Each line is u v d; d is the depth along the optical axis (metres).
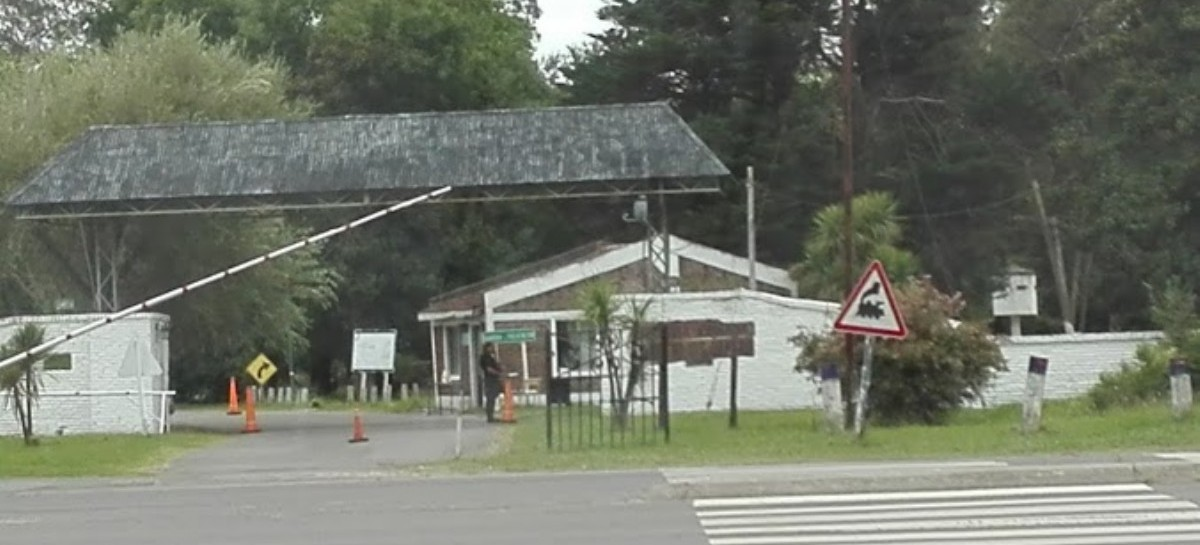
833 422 26.64
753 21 56.12
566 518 16.38
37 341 31.81
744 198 55.50
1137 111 45.62
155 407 35.44
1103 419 27.03
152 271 44.41
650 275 41.62
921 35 56.59
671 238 47.12
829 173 55.81
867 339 24.94
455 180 38.31
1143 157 46.03
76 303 45.41
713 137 55.72
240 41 68.38
